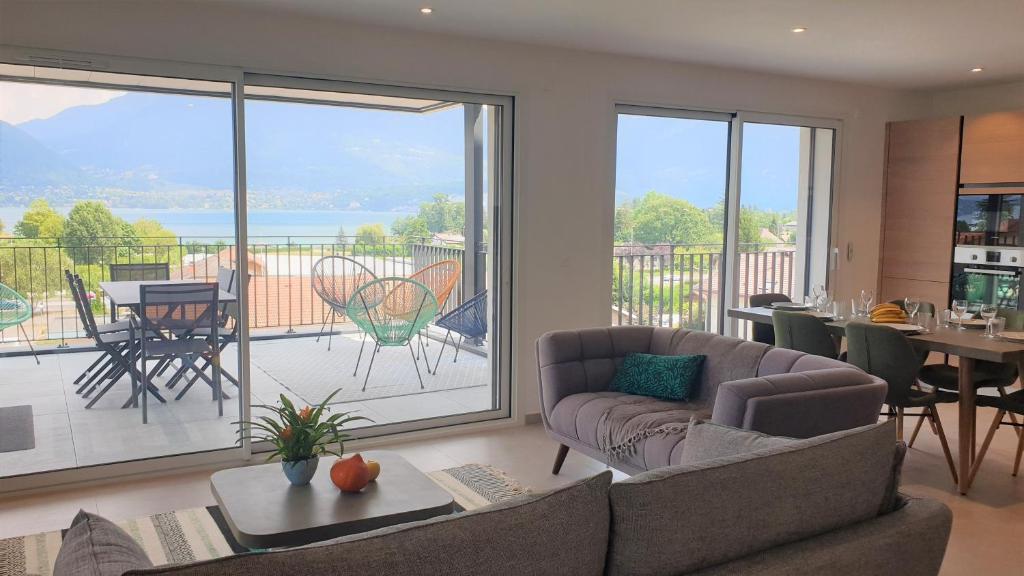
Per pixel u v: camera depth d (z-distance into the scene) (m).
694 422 2.44
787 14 4.32
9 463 3.99
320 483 2.97
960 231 6.47
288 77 4.50
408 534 1.42
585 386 4.25
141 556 1.50
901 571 1.94
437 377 5.21
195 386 4.41
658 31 4.75
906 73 6.12
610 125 5.53
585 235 5.50
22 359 4.01
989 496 4.01
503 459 4.57
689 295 6.13
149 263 4.25
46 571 3.07
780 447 1.92
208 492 4.00
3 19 3.77
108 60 4.00
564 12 4.31
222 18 4.24
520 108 5.16
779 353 3.78
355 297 4.92
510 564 1.47
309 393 4.85
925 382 4.86
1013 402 3.99
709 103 5.93
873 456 2.00
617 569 1.65
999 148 6.18
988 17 4.38
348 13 4.35
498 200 5.26
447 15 4.38
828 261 6.79
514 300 5.29
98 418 4.19
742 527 1.75
